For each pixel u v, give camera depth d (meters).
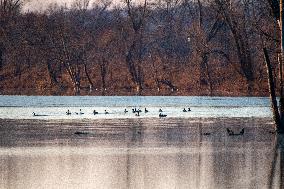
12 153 37.16
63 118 59.09
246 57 89.94
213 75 93.62
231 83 92.12
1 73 100.38
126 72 100.50
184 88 95.12
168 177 30.72
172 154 37.31
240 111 69.00
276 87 79.50
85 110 69.25
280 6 43.81
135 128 50.66
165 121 56.72
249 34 89.56
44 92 97.62
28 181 29.66
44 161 34.78
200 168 32.88
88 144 41.06
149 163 34.34
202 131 48.81
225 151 38.53
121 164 34.06
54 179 30.19
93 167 33.19
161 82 98.25
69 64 100.31
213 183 29.20
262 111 69.25
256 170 32.31
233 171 32.03
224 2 89.50
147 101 84.50
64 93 97.69
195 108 73.00
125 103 81.88
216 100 84.19
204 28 94.19
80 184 29.20
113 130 49.03
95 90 98.69
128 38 100.88
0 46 100.56
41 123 54.00
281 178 30.31
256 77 90.25
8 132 46.94
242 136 45.88
